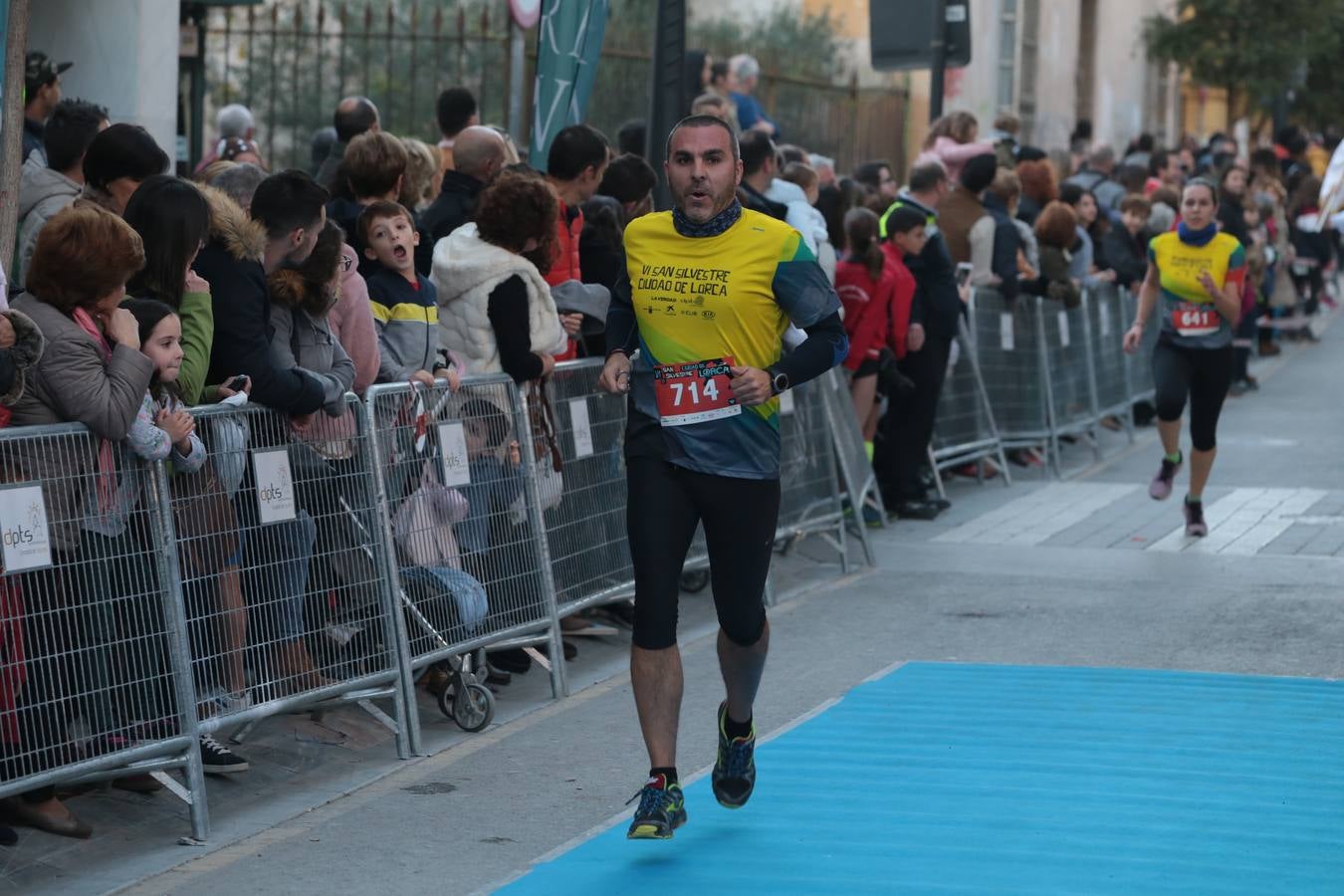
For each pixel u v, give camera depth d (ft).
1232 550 39.06
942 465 45.78
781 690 27.43
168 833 20.86
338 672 23.13
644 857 19.54
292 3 54.75
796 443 35.42
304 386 22.11
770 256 19.12
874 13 49.98
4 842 19.88
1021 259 50.78
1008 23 95.66
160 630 20.18
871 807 21.30
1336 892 18.22
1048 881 18.56
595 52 34.63
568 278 29.68
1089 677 27.99
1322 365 76.84
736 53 66.39
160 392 20.45
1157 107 132.67
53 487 18.86
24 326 18.29
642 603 19.33
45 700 18.92
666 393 19.27
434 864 19.76
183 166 47.14
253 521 21.63
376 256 25.79
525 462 26.94
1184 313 39.60
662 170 35.01
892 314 40.32
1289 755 23.48
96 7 35.73
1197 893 18.17
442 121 37.09
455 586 25.12
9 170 22.56
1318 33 110.42
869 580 36.11
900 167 77.36
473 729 25.31
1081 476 50.88
